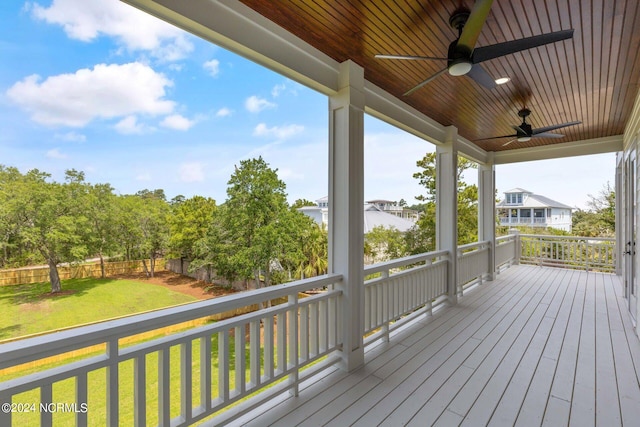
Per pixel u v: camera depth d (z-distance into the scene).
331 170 2.66
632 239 3.86
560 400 2.12
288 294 2.14
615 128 4.61
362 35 2.23
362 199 2.70
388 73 2.83
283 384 2.14
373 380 2.38
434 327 3.51
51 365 2.16
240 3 1.88
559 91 3.22
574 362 2.66
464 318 3.80
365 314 2.88
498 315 3.91
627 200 4.16
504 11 1.97
